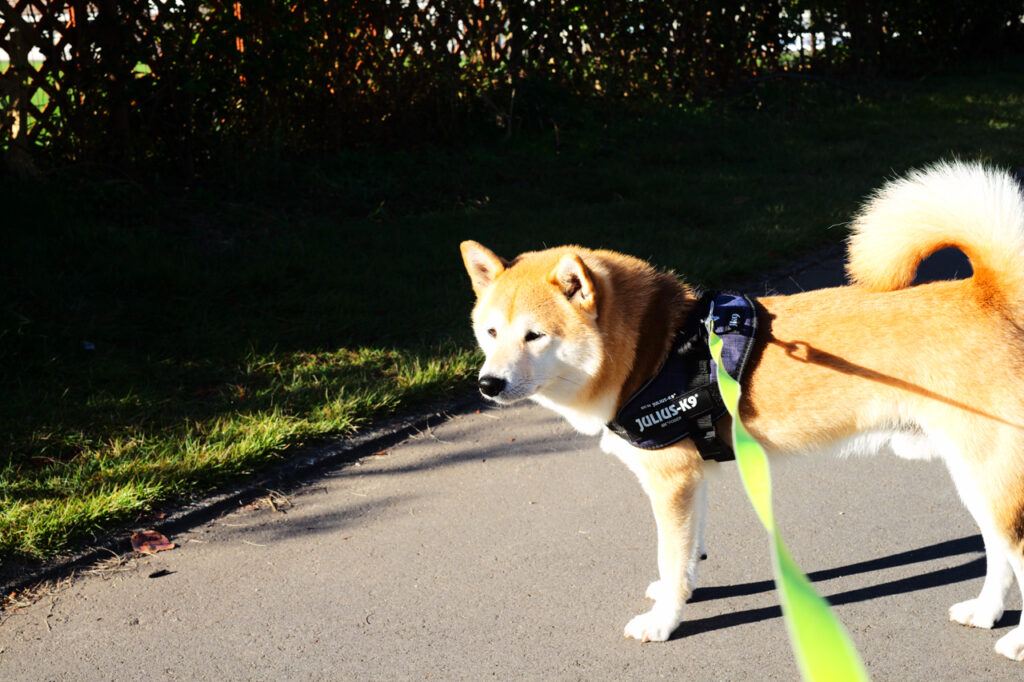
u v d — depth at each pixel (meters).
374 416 4.52
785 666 2.71
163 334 5.28
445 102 10.01
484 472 4.04
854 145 10.96
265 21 7.58
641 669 2.71
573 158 9.93
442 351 5.18
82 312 5.37
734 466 3.07
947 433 2.67
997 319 2.68
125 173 7.21
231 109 7.83
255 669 2.70
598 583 3.16
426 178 8.68
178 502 3.67
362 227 7.26
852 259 3.00
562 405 3.13
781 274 6.73
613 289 2.99
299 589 3.13
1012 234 2.70
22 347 4.86
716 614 3.01
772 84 13.40
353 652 2.79
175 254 6.23
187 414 4.37
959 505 3.63
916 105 13.87
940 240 2.79
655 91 12.66
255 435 4.09
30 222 6.18
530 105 10.52
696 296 3.09
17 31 6.73
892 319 2.75
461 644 2.83
